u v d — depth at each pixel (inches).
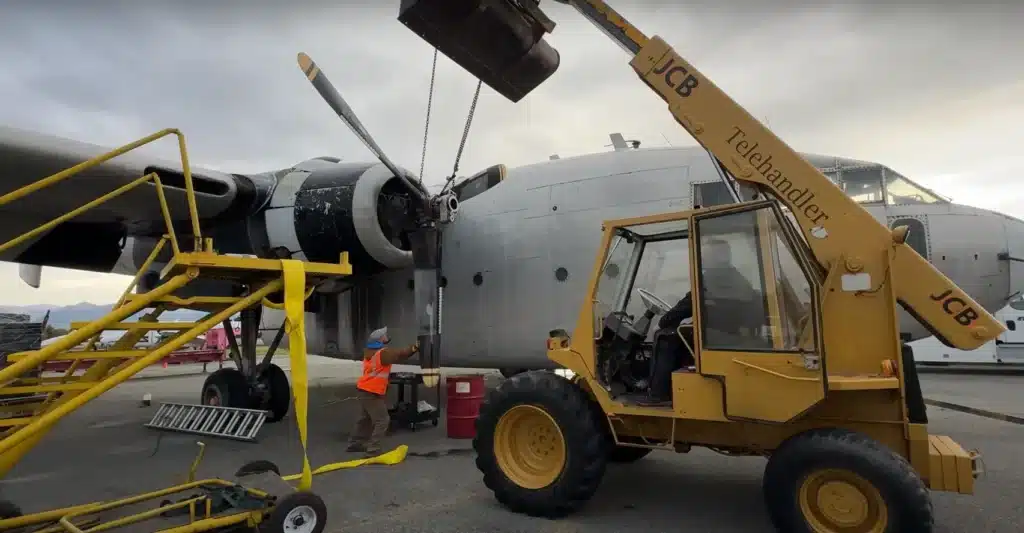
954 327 143.7
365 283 370.0
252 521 131.4
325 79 296.2
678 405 157.4
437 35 215.5
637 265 215.8
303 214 301.4
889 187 277.9
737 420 146.6
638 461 234.7
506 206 319.6
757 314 148.9
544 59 232.4
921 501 125.3
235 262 140.8
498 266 314.3
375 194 293.0
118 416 385.4
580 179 301.9
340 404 409.7
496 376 586.2
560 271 295.6
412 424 303.0
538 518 171.6
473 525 166.2
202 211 308.3
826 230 153.4
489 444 180.7
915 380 144.7
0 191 264.2
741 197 180.9
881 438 145.2
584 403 169.8
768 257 149.9
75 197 276.8
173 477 223.5
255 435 282.5
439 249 303.0
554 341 187.8
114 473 230.5
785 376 140.5
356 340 374.0
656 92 178.9
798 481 138.6
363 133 291.4
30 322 235.6
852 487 134.0
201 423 309.3
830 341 149.0
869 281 146.7
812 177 156.9
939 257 265.4
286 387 335.0
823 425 150.3
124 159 258.2
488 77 238.1
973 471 137.9
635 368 195.9
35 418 135.1
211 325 142.3
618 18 186.5
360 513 177.0
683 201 273.1
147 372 808.3
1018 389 455.5
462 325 325.1
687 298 180.4
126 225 335.9
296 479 212.4
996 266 268.1
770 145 162.7
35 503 192.5
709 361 152.8
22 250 335.3
